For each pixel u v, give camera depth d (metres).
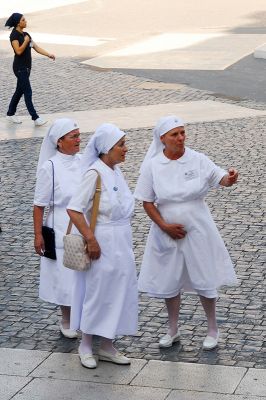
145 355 9.16
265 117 19.23
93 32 30.91
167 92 21.98
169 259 9.04
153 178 8.93
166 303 9.28
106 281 8.73
